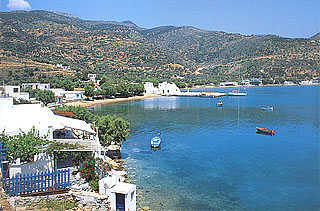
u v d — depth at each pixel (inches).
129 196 1111.6
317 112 4928.6
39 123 1364.4
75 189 1142.3
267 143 2687.0
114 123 2123.5
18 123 1327.5
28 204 1018.7
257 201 1438.2
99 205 1093.1
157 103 6628.9
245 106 5944.9
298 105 6072.8
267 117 4375.0
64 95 6141.7
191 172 1852.9
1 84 6008.9
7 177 1151.6
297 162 2087.8
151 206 1336.1
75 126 1589.6
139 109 5423.2
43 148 1259.2
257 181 1710.1
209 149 2452.0
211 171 1879.9
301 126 3597.4
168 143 2659.9
